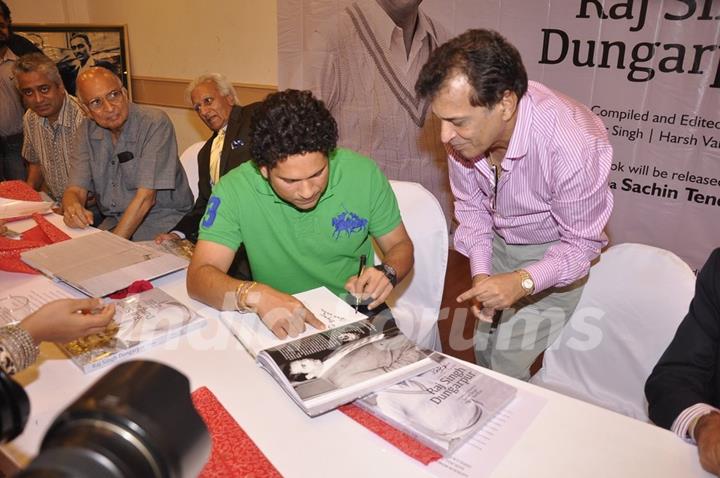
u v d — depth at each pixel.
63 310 1.00
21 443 0.84
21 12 4.10
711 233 2.41
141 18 4.06
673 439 0.87
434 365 1.02
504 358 1.63
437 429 0.86
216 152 2.21
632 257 1.32
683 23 2.22
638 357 1.31
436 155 3.07
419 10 2.85
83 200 2.23
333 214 1.38
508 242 1.65
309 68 3.29
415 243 1.68
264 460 0.81
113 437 0.36
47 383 1.00
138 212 2.16
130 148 2.20
